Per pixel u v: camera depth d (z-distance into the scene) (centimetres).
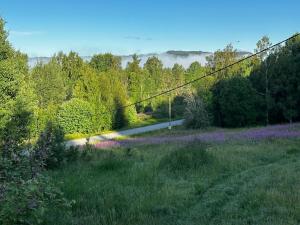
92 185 1166
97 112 6166
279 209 866
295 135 2969
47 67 7800
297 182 1167
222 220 824
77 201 965
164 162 1562
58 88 7681
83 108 5947
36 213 647
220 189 1149
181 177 1372
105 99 6369
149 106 9494
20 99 2625
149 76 10662
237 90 5562
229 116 5619
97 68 11850
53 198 795
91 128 6056
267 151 2159
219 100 5738
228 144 2716
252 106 5572
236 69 6994
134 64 10162
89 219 838
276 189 1067
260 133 3247
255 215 849
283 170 1435
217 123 5947
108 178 1309
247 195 1023
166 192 1088
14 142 847
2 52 2697
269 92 5575
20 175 734
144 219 848
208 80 6088
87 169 1520
